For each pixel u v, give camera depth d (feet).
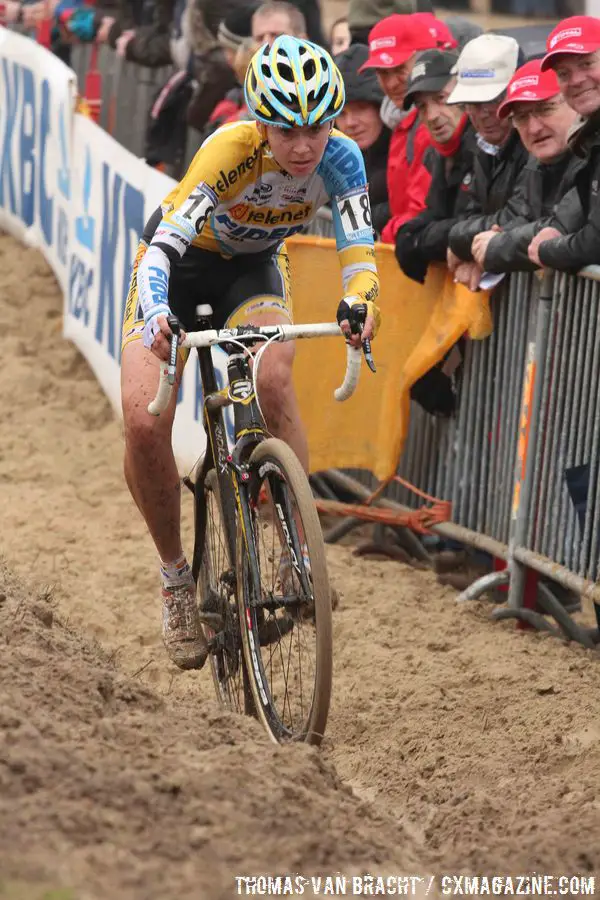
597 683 43.19
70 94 84.38
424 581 55.67
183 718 31.71
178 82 82.99
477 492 54.75
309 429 59.26
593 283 46.68
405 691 43.78
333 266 58.03
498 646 47.78
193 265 39.86
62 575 55.01
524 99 46.88
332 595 38.47
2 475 67.67
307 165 35.24
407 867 26.45
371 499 59.16
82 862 21.89
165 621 40.06
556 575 48.75
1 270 93.76
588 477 47.34
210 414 38.32
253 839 25.03
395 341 56.59
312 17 73.20
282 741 34.04
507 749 37.91
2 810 23.29
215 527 40.11
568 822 30.22
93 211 78.54
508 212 49.85
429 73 52.21
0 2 127.65
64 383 78.64
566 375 48.65
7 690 29.96
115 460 69.62
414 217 54.90
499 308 52.42
